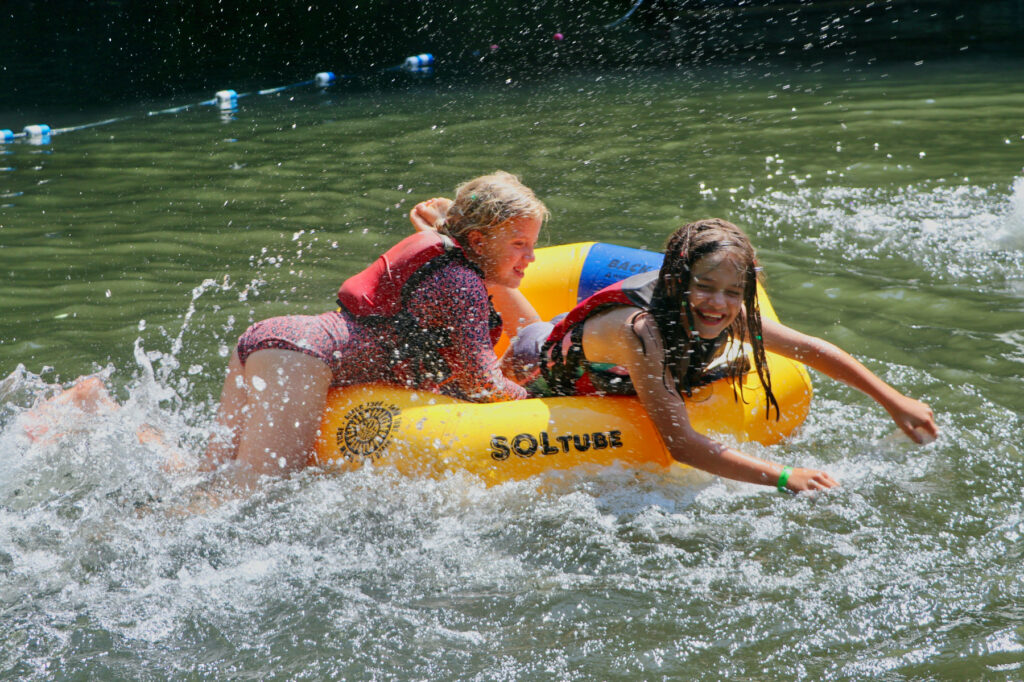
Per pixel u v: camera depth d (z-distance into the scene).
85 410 6.88
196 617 5.00
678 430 5.95
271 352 6.17
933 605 4.90
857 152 14.57
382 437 6.12
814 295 9.29
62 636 4.86
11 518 5.82
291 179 14.56
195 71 26.83
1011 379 7.33
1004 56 23.00
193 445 6.70
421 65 27.09
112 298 9.77
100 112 21.25
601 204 12.52
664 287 5.91
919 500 5.84
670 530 5.64
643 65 25.25
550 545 5.53
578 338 6.25
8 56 29.20
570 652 4.70
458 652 4.73
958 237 10.71
